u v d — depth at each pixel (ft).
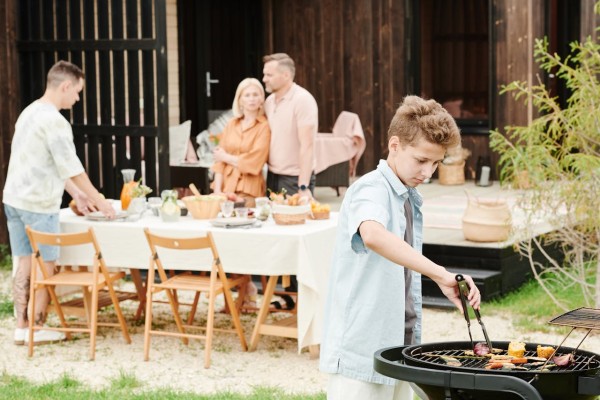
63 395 20.01
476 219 30.22
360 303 11.64
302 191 27.22
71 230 24.85
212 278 23.04
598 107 24.21
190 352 23.98
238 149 27.89
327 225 23.94
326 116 49.73
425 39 50.11
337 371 11.84
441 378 9.76
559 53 49.70
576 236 25.72
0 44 35.17
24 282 24.58
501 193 42.27
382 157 48.55
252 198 27.96
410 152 11.33
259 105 27.73
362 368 11.64
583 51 25.17
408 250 10.82
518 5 44.98
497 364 10.35
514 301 28.78
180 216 25.52
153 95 31.37
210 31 50.49
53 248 24.35
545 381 9.80
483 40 49.14
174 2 47.19
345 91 49.21
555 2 49.70
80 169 24.18
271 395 19.76
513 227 27.53
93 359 23.36
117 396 19.85
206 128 50.44
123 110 31.91
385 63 48.21
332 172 43.01
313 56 49.90
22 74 34.17
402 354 10.80
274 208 24.11
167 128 31.19
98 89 33.19
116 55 31.86
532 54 44.96
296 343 24.85
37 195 23.97
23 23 33.91
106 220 24.89
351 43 48.91
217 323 26.78
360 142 43.50
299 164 27.50
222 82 51.29
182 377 21.80
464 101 49.60
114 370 22.41
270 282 23.71
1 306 28.25
